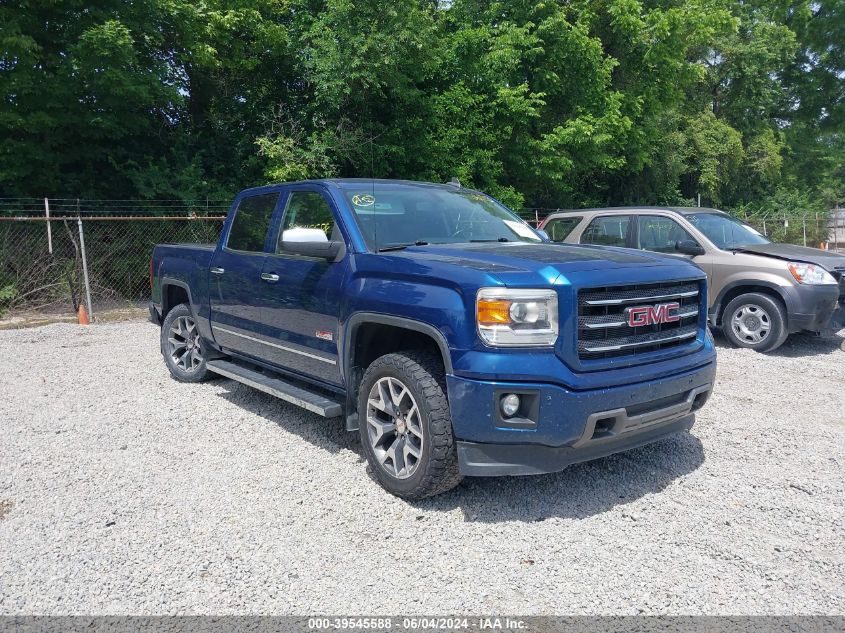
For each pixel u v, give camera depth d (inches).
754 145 1242.6
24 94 502.0
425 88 713.6
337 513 149.2
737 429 204.5
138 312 491.5
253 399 239.6
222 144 681.6
